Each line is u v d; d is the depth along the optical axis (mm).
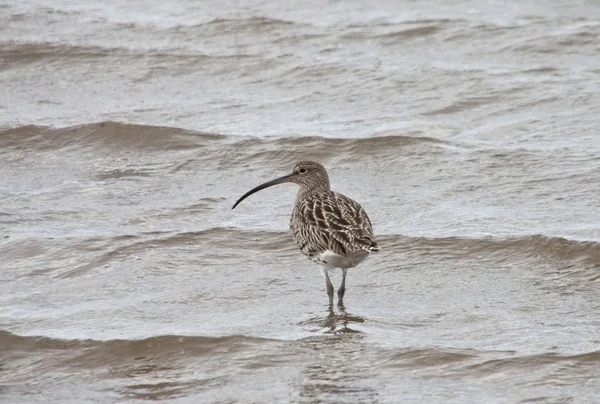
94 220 16719
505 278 14398
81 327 13266
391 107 21516
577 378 11594
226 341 12734
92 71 24281
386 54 24391
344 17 27156
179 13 28250
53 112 21859
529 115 20531
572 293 13844
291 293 14273
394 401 11289
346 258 13445
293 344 12680
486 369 11875
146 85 23469
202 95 22688
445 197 17250
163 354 12570
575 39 24438
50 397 11773
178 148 19766
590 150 18547
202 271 14938
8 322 13422
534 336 12625
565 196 16875
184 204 17328
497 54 24078
